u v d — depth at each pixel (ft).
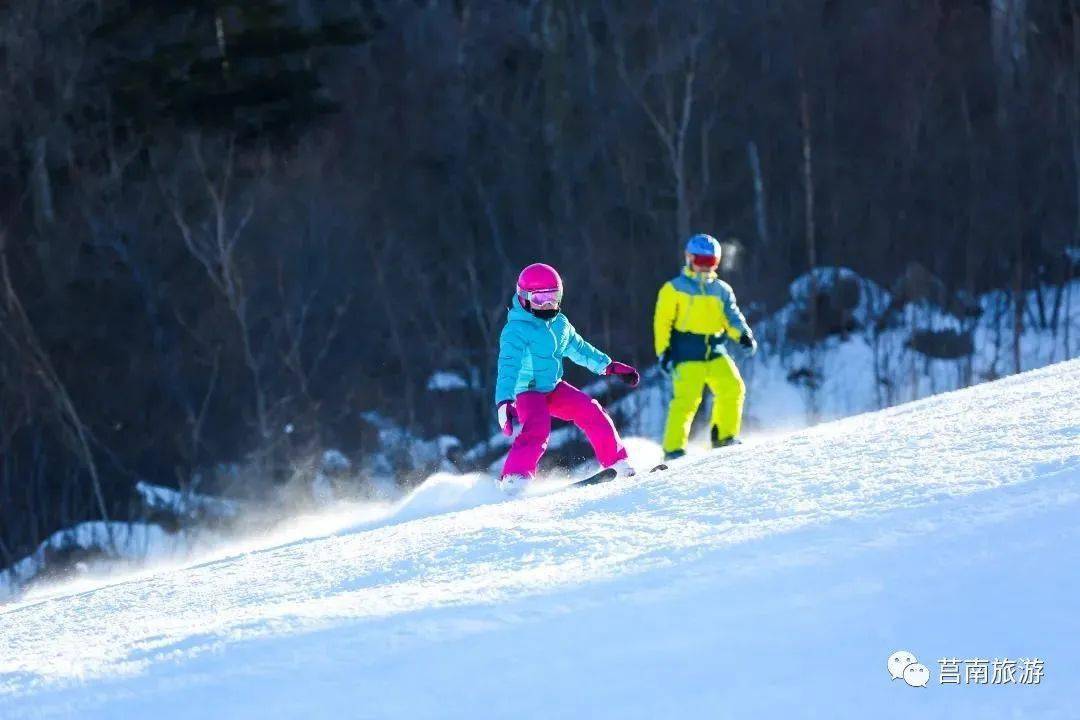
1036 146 200.34
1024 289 192.34
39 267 180.96
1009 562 17.88
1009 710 13.97
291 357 176.96
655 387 177.99
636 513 29.32
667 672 15.96
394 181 194.08
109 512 164.86
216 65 168.14
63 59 187.62
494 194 195.83
